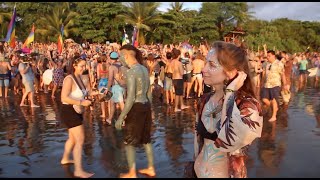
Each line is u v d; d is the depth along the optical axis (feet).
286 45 163.22
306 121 29.91
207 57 8.34
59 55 63.26
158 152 20.90
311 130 26.40
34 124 30.01
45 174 17.43
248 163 18.29
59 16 158.10
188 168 9.09
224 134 7.55
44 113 35.32
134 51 16.37
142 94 16.12
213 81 8.18
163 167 18.11
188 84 45.03
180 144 22.76
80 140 17.74
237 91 7.89
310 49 181.16
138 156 20.11
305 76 70.59
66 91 17.29
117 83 28.63
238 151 8.04
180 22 152.66
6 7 164.96
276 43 151.02
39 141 24.27
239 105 7.65
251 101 7.60
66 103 17.52
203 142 8.62
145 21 152.76
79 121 17.66
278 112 34.60
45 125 29.53
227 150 7.59
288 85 39.55
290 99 44.37
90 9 155.22
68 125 17.61
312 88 58.70
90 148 21.93
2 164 19.15
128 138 16.28
